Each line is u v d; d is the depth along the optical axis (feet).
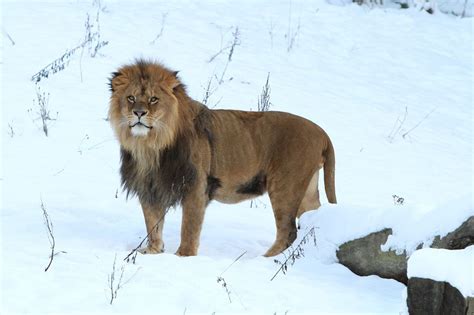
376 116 64.85
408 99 69.51
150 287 28.73
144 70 34.99
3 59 60.90
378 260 33.01
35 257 31.14
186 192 35.73
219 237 39.60
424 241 31.73
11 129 51.19
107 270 30.14
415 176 55.42
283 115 38.68
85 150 50.67
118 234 37.63
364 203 48.96
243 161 37.58
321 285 31.48
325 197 49.55
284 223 37.96
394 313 28.60
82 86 59.16
